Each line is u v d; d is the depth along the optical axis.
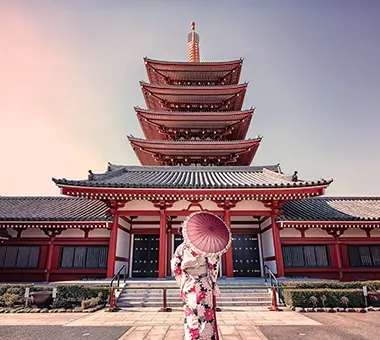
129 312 10.05
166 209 16.48
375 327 7.50
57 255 16.95
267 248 17.30
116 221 16.12
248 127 26.66
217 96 26.55
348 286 11.33
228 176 19.83
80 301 10.96
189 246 3.81
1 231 16.88
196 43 34.81
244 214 16.53
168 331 7.17
